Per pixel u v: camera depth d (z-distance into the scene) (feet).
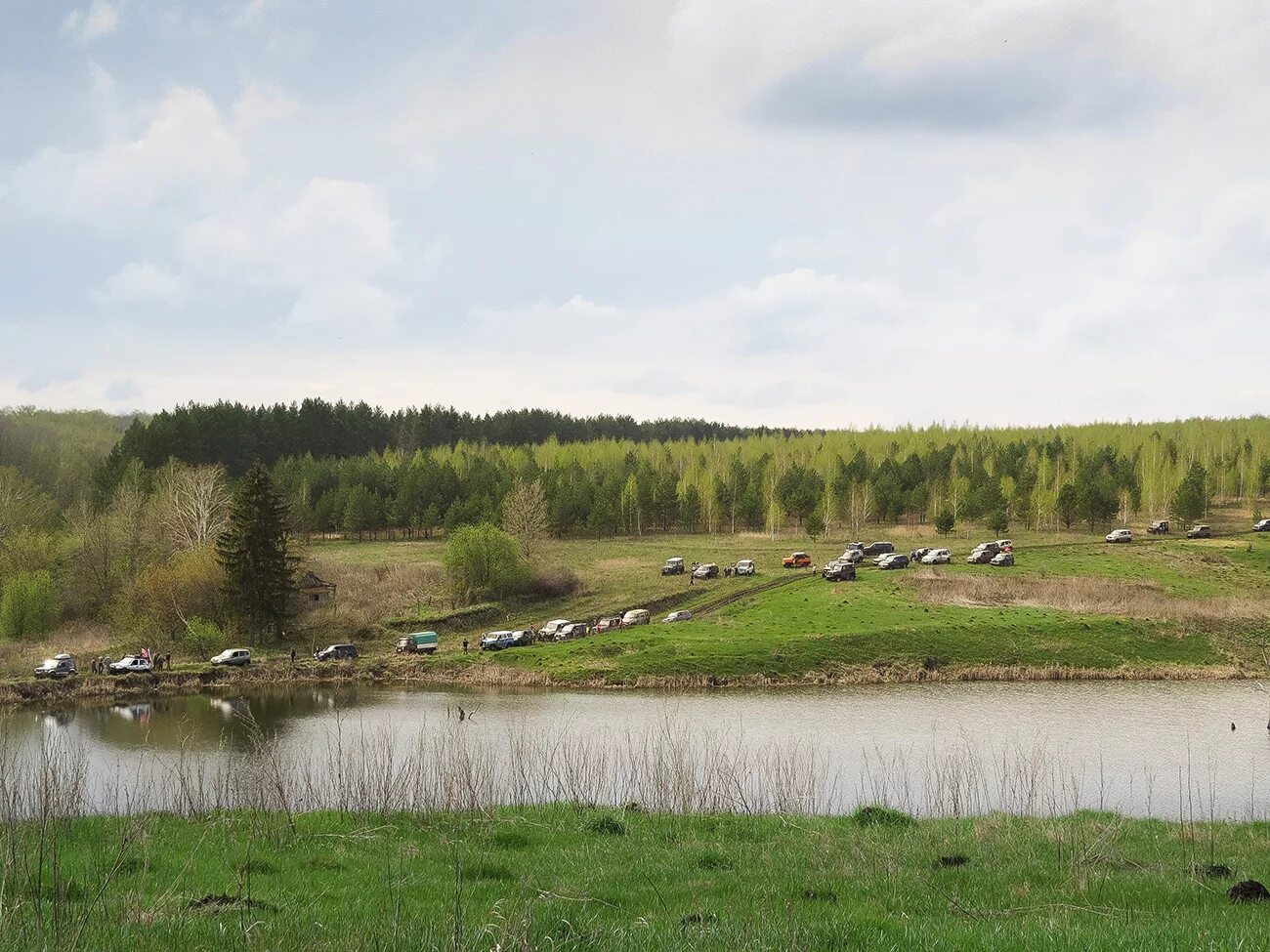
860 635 283.38
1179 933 49.67
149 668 282.97
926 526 609.42
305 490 595.88
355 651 310.45
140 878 65.51
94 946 47.32
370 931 50.03
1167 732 186.29
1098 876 68.39
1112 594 340.80
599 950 48.24
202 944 48.47
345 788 104.83
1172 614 309.63
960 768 148.97
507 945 47.65
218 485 458.09
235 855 74.33
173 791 121.90
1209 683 252.83
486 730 189.67
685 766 125.39
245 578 336.70
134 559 377.50
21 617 330.54
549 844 81.92
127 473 520.01
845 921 53.78
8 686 256.52
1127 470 631.56
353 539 596.29
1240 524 561.02
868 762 157.07
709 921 55.01
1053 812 108.06
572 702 233.55
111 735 198.70
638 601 380.99
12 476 483.51
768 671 262.47
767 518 586.45
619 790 128.26
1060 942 48.06
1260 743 175.63
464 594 391.04
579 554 509.76
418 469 643.86
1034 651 277.64
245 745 183.32
